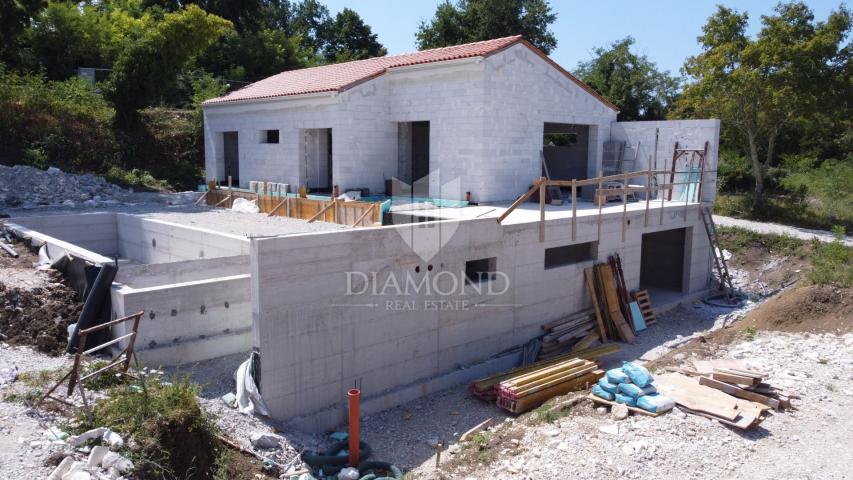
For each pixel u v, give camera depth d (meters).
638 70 44.41
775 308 14.20
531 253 13.66
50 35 30.45
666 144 20.09
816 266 16.33
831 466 7.19
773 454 7.47
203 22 27.64
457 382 12.06
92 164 26.12
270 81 25.91
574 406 9.27
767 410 8.59
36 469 5.95
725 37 24.86
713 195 19.06
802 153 37.66
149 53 27.33
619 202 19.42
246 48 37.53
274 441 8.53
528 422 9.06
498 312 13.12
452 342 12.21
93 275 10.34
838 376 9.95
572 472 7.14
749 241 22.45
